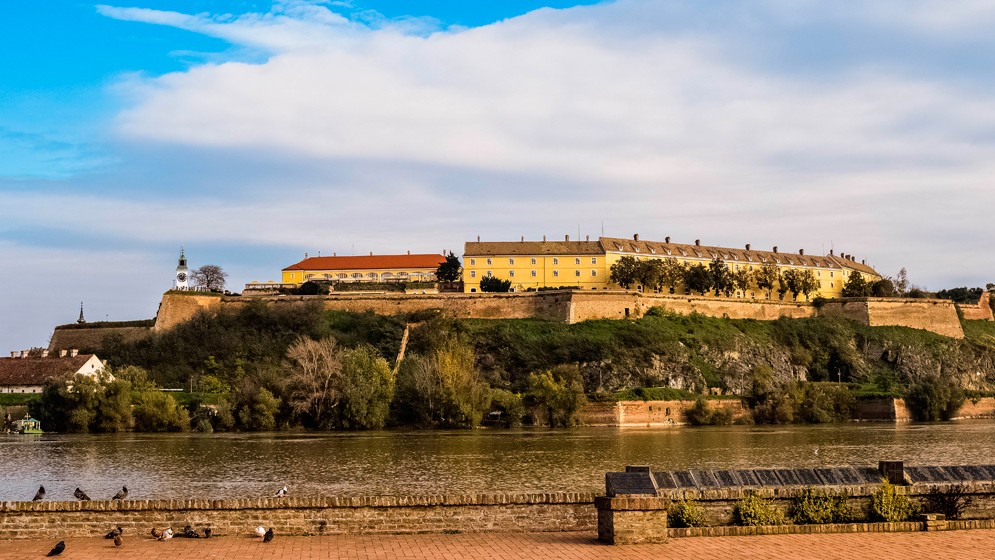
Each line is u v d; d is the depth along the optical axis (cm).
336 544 3453
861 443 11038
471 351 15625
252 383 14238
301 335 16900
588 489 6488
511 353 16700
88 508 3619
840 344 19450
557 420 14512
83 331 19212
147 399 13512
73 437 12181
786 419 15688
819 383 17188
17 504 3600
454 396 14075
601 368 16162
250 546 3422
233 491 6662
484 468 8094
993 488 3862
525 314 18975
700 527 3594
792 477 3925
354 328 18100
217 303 19088
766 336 19262
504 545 3409
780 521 3703
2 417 13475
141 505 3638
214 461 8838
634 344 16938
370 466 8338
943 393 16575
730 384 17012
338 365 14312
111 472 7938
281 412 13975
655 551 3262
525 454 9488
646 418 14875
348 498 3672
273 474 7738
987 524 3712
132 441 11431
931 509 3841
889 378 18550
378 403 14075
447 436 12394
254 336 17500
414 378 14650
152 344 17388
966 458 9062
